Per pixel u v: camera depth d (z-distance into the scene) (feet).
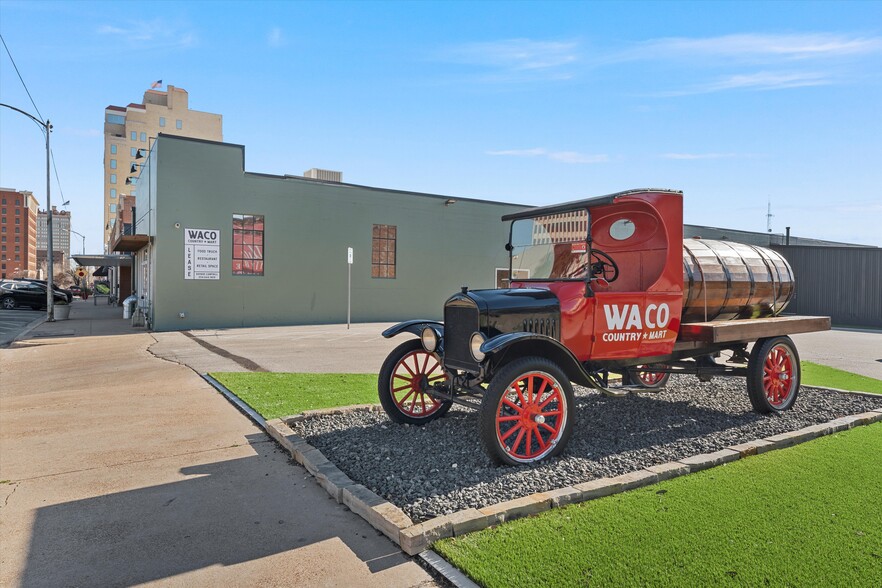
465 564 9.41
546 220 18.17
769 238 105.81
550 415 15.23
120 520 11.63
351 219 67.46
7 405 22.75
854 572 9.07
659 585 8.73
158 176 55.36
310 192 64.39
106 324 64.23
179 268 56.75
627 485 12.73
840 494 12.29
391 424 18.37
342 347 42.16
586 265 16.58
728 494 12.32
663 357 18.85
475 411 20.31
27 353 39.70
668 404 21.66
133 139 319.27
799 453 15.30
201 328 58.03
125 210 115.03
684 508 11.58
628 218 18.67
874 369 32.60
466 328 15.98
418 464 14.39
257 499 12.69
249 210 60.54
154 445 16.70
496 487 12.69
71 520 11.64
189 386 25.85
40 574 9.57
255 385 25.36
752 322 20.04
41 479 13.97
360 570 9.61
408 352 18.66
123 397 23.62
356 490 12.39
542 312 15.89
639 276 18.61
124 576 9.49
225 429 18.44
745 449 15.08
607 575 9.02
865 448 15.69
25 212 411.54
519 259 19.27
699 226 93.71
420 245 73.15
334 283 66.44
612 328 17.03
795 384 21.02
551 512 11.46
